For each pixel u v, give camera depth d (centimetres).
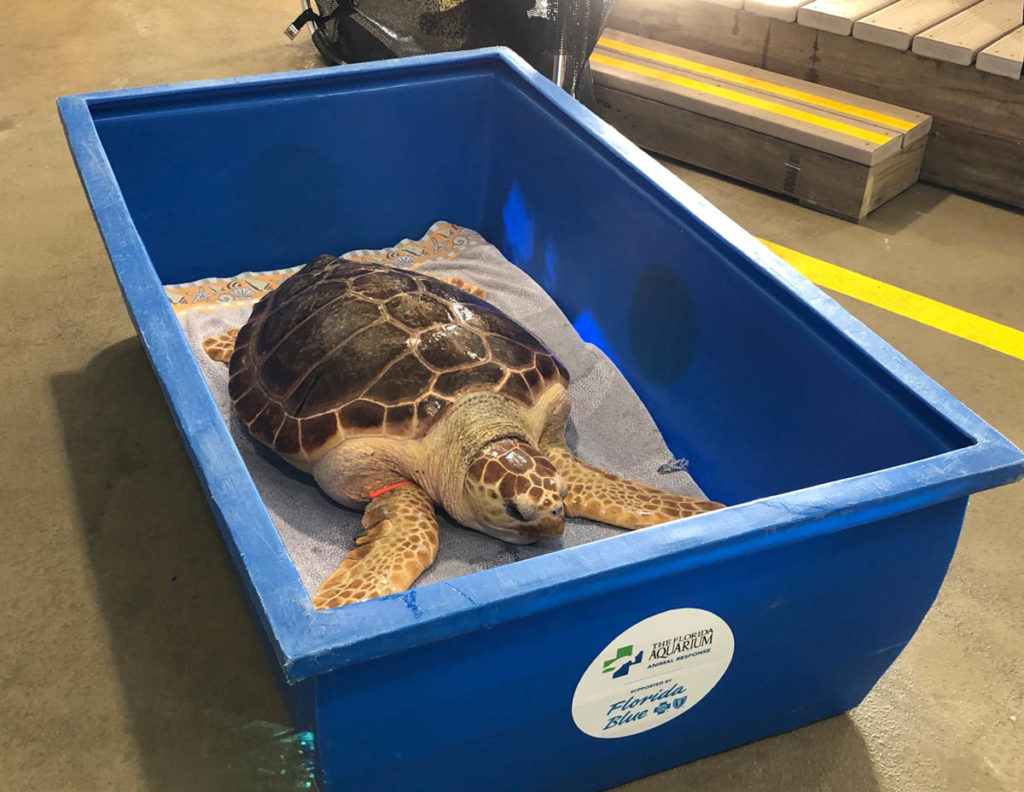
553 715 124
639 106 310
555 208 223
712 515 114
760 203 290
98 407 208
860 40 291
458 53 231
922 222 281
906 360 141
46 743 146
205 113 212
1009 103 271
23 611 165
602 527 169
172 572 173
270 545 107
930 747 152
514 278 233
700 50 332
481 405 161
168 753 146
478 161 246
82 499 186
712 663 130
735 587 121
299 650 96
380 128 231
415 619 100
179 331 139
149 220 219
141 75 344
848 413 148
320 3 348
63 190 282
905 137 277
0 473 191
